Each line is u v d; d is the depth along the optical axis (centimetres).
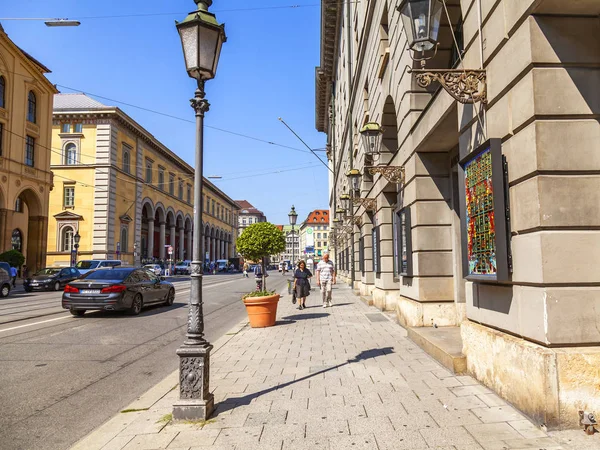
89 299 1241
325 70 3831
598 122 421
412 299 949
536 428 395
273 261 10794
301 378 589
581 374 386
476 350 543
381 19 1220
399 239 1043
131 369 693
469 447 360
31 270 3522
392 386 537
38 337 955
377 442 376
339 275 3941
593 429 377
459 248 870
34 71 3469
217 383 577
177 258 6900
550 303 401
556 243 405
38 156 3541
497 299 496
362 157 1702
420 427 405
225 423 431
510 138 463
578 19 429
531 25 425
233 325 1187
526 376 420
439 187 891
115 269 1395
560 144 415
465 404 462
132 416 461
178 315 1328
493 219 473
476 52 548
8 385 602
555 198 410
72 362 734
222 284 3244
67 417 482
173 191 6500
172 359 761
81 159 4434
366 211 1747
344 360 688
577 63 424
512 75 455
